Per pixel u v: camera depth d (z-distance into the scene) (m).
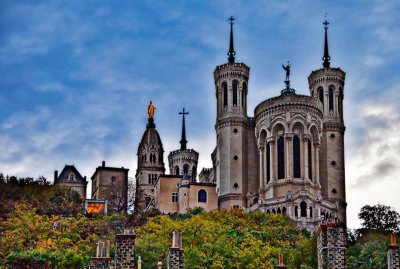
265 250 130.88
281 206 172.62
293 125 180.38
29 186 170.12
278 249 131.25
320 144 187.62
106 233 145.75
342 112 198.75
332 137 195.12
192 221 148.75
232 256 128.00
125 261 47.50
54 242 133.12
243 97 198.00
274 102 183.12
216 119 198.00
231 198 188.00
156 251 116.81
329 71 199.38
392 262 47.03
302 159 179.12
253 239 140.12
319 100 189.00
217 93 199.38
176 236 49.31
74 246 131.88
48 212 159.62
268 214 162.12
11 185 168.75
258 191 186.12
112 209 177.50
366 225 165.75
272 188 178.38
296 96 181.88
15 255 119.94
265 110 184.25
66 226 145.38
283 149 180.50
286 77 189.75
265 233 147.25
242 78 198.00
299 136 180.62
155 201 193.12
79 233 144.00
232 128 193.88
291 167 177.88
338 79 199.38
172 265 48.12
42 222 146.62
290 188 176.38
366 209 167.62
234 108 195.38
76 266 118.31
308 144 181.00
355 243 141.00
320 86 199.50
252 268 122.69
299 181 177.38
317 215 171.12
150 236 133.12
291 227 158.00
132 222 156.62
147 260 111.56
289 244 141.62
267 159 182.75
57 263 119.25
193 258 121.88
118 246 47.66
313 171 180.50
